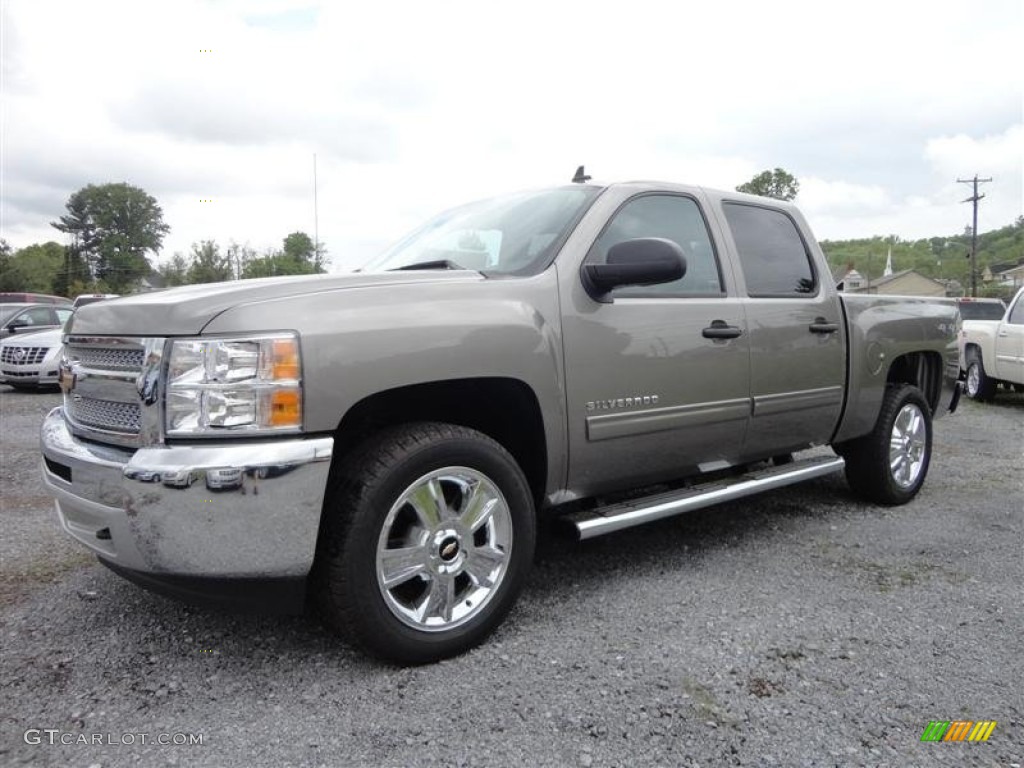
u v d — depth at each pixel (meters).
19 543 3.91
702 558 3.71
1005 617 3.03
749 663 2.63
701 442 3.51
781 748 2.14
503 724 2.24
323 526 2.44
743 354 3.62
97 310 2.60
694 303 3.43
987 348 10.34
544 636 2.83
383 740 2.16
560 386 2.92
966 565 3.64
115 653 2.68
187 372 2.27
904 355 4.88
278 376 2.27
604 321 3.07
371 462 2.47
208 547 2.22
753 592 3.27
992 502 4.86
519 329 2.77
